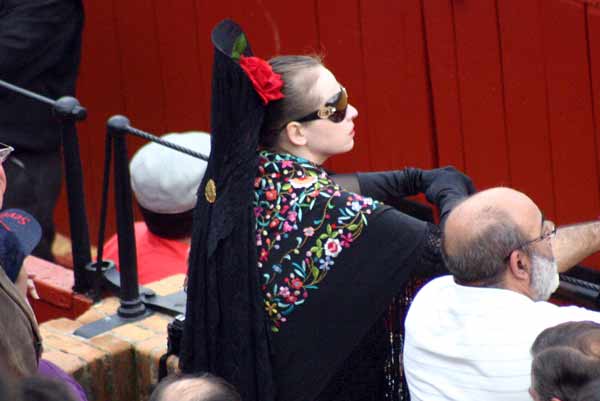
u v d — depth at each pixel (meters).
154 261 14.77
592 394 6.78
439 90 17.62
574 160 16.39
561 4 15.88
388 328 9.40
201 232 9.61
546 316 8.09
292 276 9.21
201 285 9.64
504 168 17.20
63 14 19.81
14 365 7.71
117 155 13.20
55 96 20.52
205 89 21.17
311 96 9.19
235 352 9.45
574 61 15.99
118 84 22.30
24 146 20.19
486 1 16.70
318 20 18.81
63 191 22.83
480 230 8.18
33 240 9.88
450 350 8.27
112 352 12.52
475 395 8.20
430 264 9.15
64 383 5.76
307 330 9.27
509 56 16.67
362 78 18.53
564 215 16.72
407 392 9.55
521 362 8.04
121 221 13.35
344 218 9.14
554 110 16.41
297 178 9.27
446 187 9.95
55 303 14.96
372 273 9.14
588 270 16.36
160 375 11.57
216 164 9.38
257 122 9.05
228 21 9.25
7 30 19.27
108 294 14.44
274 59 9.43
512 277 8.26
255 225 9.23
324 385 9.32
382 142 18.56
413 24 17.64
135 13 21.66
